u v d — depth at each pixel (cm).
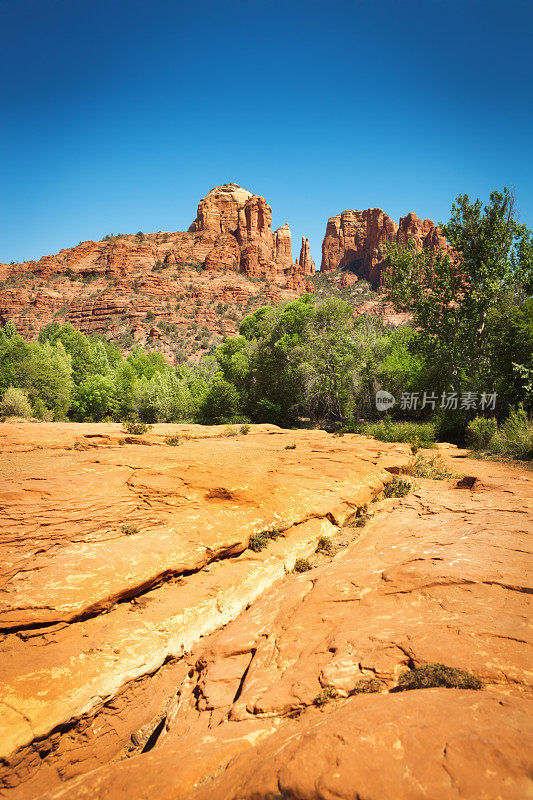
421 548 570
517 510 711
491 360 2377
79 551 589
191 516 747
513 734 173
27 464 938
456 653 288
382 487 1112
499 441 1645
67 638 461
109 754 373
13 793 327
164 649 486
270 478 961
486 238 2388
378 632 354
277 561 708
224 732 268
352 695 272
